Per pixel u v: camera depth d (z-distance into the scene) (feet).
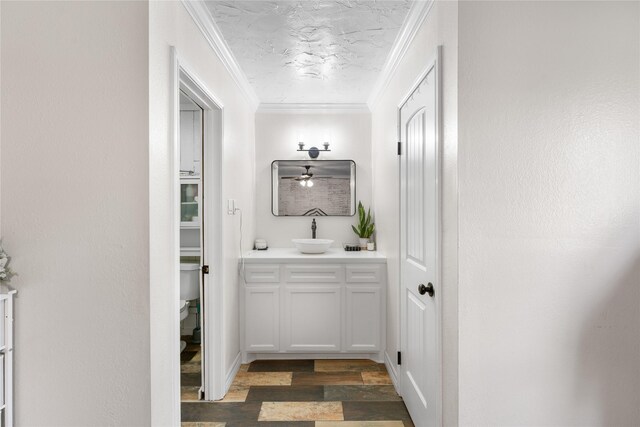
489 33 4.70
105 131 4.54
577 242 4.77
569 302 4.79
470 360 4.76
